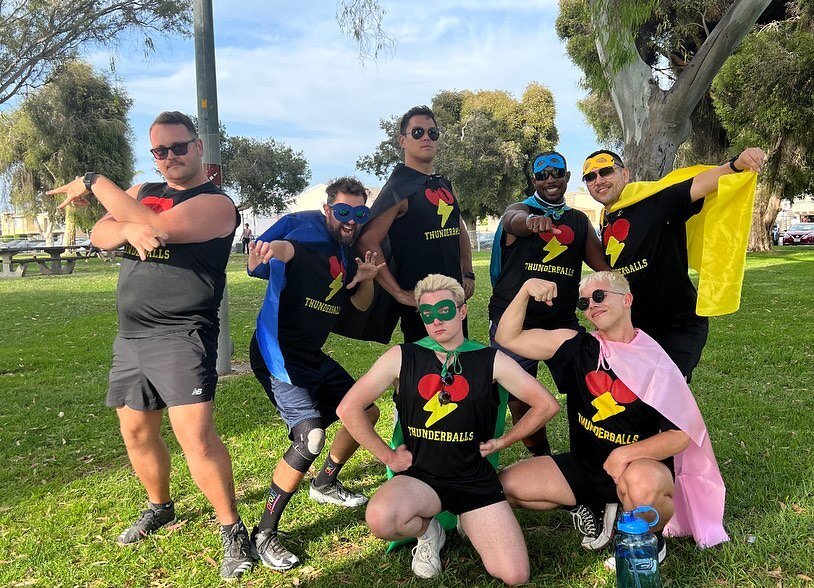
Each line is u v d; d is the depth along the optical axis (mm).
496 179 41125
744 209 3539
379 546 3443
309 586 3109
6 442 5328
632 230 3672
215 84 6793
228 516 3303
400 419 3301
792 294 13516
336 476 4016
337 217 3592
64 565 3357
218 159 6879
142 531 3639
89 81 31828
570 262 4266
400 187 4230
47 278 22484
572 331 3373
